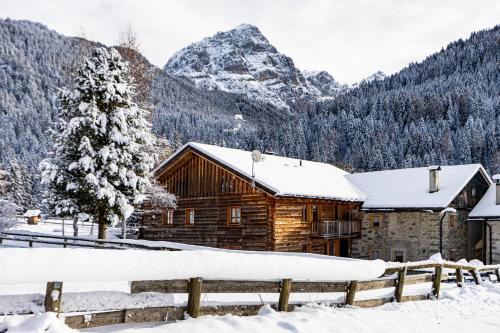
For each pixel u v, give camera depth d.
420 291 10.20
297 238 25.17
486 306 9.47
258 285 6.21
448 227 27.09
